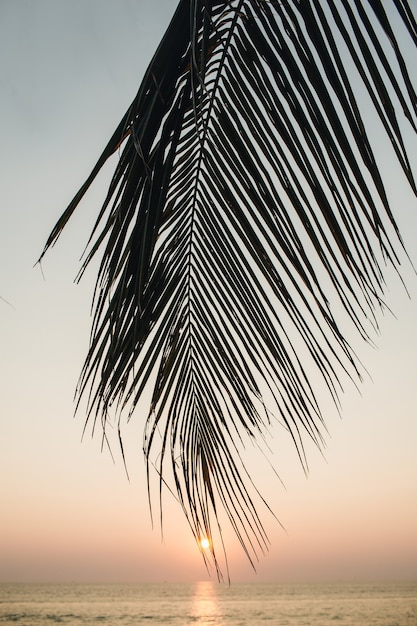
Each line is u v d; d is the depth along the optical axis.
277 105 0.89
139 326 1.09
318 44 0.78
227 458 1.38
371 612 49.84
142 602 73.06
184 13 0.82
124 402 1.20
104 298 0.93
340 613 49.03
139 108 0.79
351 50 0.75
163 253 1.18
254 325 1.19
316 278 0.96
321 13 0.77
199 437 1.39
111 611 55.34
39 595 95.12
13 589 125.12
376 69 0.73
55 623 42.12
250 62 0.92
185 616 48.28
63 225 0.85
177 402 1.37
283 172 0.94
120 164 0.84
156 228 0.89
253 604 65.38
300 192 0.92
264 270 1.07
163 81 0.84
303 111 0.84
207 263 1.21
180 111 0.93
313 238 0.93
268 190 0.98
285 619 43.62
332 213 0.89
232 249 1.16
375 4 0.68
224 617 46.78
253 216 1.04
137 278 0.93
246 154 1.00
